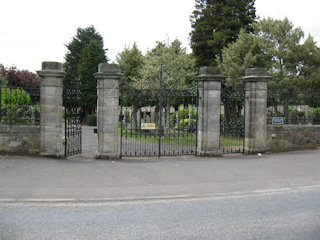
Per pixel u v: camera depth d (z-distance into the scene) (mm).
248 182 7293
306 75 17312
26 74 29250
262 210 5348
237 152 11312
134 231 4359
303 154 11047
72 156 10258
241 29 20109
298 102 12141
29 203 5520
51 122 9469
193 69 23734
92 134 20578
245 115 11352
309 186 7043
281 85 16781
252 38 19125
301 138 12062
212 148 10547
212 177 7699
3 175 7234
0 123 9570
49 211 5141
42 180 6961
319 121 12547
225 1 24500
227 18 23453
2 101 9719
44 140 9492
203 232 4355
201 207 5496
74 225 4547
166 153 11922
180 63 20359
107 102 9742
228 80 19156
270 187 6926
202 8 25875
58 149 9570
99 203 5637
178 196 6152
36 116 9789
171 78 19109
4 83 12375
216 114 10508
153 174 7895
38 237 4105
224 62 20469
